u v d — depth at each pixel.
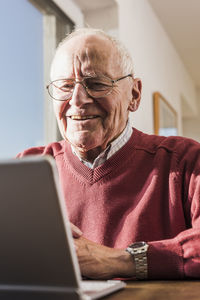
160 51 4.15
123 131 1.37
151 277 0.94
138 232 1.23
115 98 1.28
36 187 0.54
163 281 0.92
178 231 1.25
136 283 0.89
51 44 2.50
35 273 0.57
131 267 0.93
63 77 1.29
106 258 0.94
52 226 0.54
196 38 4.64
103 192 1.30
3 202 0.56
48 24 2.53
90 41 1.28
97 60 1.27
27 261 0.57
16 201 0.55
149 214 1.25
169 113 4.20
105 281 0.89
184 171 1.30
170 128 4.22
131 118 2.89
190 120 6.65
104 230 1.26
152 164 1.35
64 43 1.33
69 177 1.38
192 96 6.11
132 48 3.11
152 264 0.93
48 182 0.53
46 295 0.57
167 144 1.38
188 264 0.93
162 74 4.16
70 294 0.55
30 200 0.54
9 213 0.56
